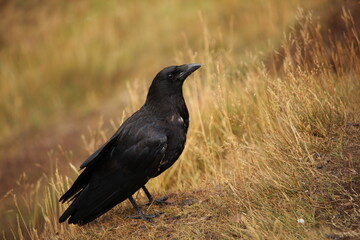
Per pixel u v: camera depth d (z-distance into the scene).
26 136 20.88
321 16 15.41
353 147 8.35
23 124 22.00
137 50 22.67
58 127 20.72
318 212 7.13
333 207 7.13
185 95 12.57
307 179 7.84
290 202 7.34
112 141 8.21
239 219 7.46
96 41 24.36
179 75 8.57
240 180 8.52
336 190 7.45
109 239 7.90
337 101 9.88
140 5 25.36
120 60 22.66
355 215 6.84
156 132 8.25
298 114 9.19
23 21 27.86
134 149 8.15
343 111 9.37
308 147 8.56
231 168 9.82
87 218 8.16
